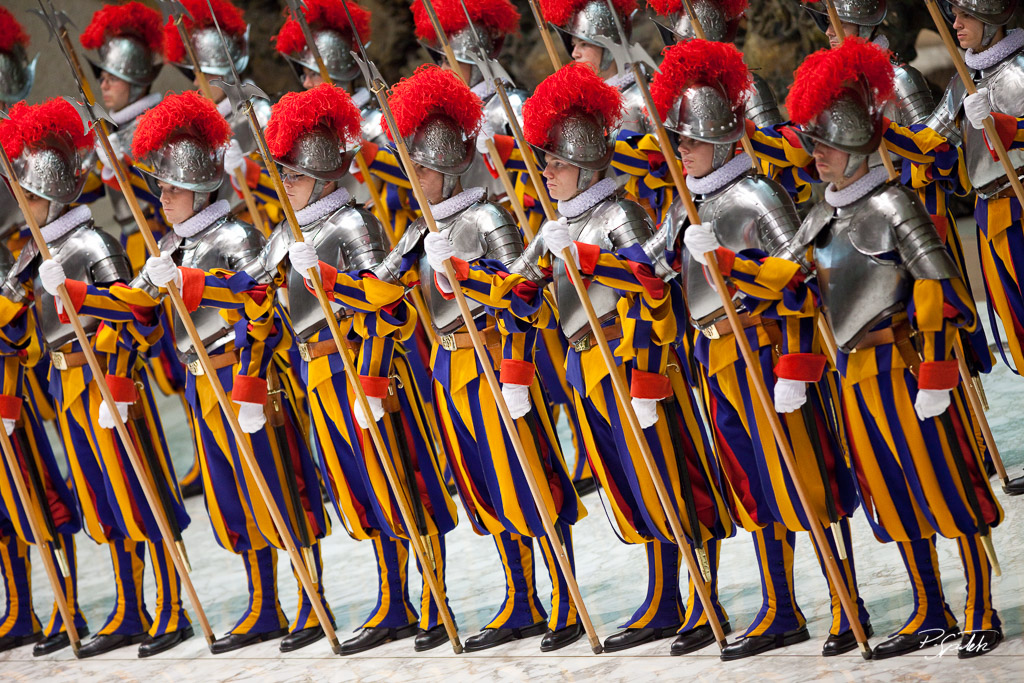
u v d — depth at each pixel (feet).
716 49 48.24
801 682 46.91
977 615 47.21
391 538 62.85
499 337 56.24
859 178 45.42
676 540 52.13
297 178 59.62
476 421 57.06
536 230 73.97
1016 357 62.18
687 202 47.37
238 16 88.58
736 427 51.31
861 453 47.34
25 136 62.59
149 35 86.38
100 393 65.87
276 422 63.36
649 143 65.51
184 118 60.70
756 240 48.14
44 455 72.43
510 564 59.72
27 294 67.21
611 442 55.47
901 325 45.44
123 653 68.33
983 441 63.98
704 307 49.96
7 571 73.20
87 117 58.90
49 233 64.34
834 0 66.69
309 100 57.98
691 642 53.11
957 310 43.83
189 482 101.91
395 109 56.08
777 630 51.55
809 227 46.29
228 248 61.82
